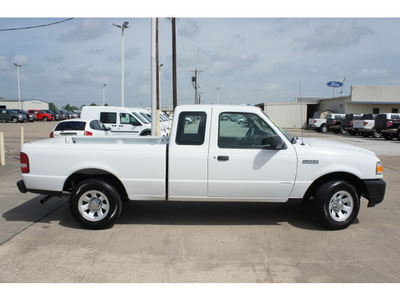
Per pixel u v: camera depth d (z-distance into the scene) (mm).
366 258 4102
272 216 5684
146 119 16453
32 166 4980
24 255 4129
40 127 32406
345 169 4898
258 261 4004
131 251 4266
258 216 5684
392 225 5270
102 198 4969
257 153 4852
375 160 5008
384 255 4188
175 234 4848
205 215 5723
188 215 5723
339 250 4324
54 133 11242
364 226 5215
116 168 4902
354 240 4656
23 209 6020
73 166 4914
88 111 15508
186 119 4918
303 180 4918
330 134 27656
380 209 6117
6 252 4211
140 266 3861
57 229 5031
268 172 4879
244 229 5059
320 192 4938
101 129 12422
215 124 4891
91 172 5035
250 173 4871
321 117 32094
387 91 32219
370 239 4695
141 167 4883
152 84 12289
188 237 4738
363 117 25688
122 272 3721
